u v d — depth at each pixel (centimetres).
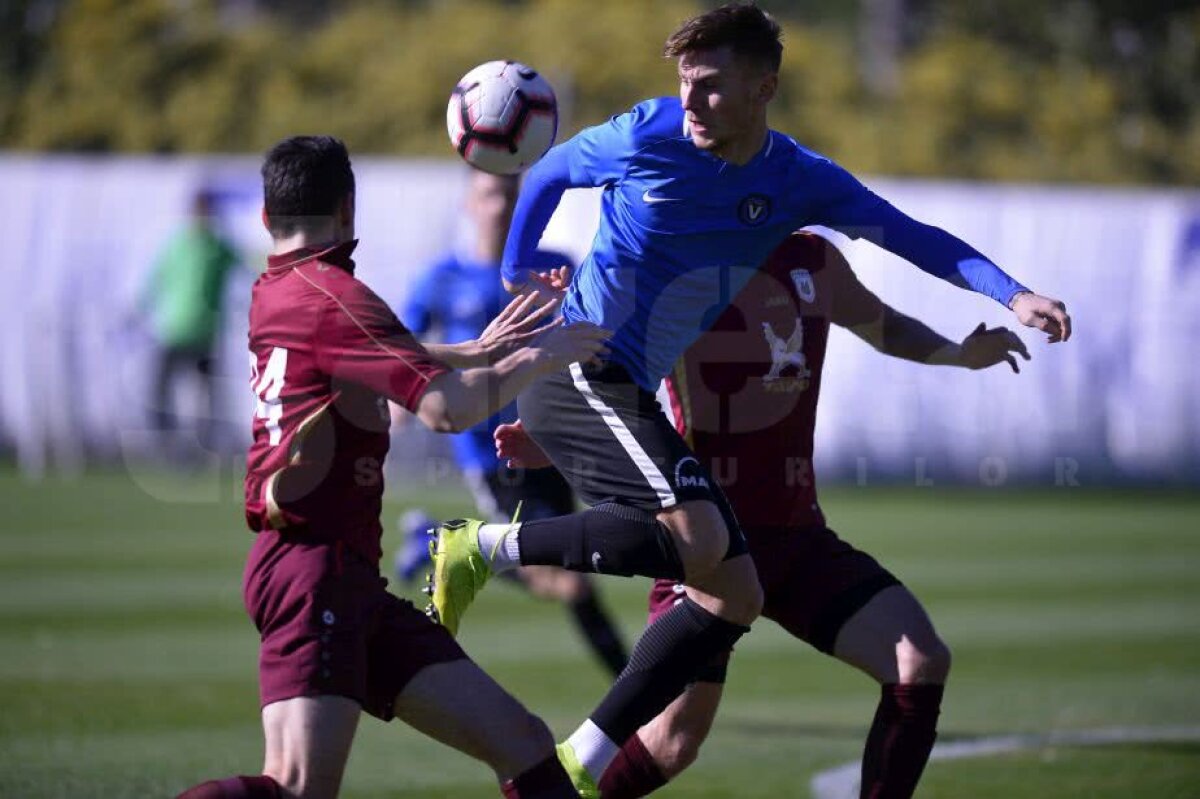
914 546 4688
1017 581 4016
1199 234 5888
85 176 6075
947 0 10094
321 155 1431
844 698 2636
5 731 2230
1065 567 4278
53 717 2333
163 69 8488
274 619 1358
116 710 2389
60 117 8319
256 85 8444
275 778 1314
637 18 8212
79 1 8638
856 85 8712
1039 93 8962
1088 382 5953
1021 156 8619
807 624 1662
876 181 5981
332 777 1320
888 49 9781
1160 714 2488
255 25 9131
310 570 1358
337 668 1337
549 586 2444
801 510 1712
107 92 8381
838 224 1680
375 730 2356
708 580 1600
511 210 2820
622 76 8069
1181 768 2086
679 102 1670
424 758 2148
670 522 1595
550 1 8381
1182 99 9850
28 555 4209
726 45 1571
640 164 1648
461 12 8488
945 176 8406
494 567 1691
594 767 1591
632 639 3119
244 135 8244
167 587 3697
